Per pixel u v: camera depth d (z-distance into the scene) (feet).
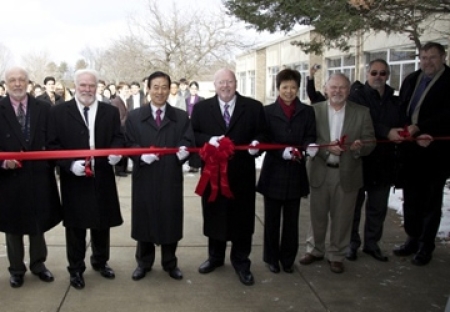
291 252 13.24
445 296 12.00
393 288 12.44
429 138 13.28
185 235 16.72
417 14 18.93
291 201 12.94
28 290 12.05
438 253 14.96
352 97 14.19
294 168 12.68
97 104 12.16
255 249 15.42
